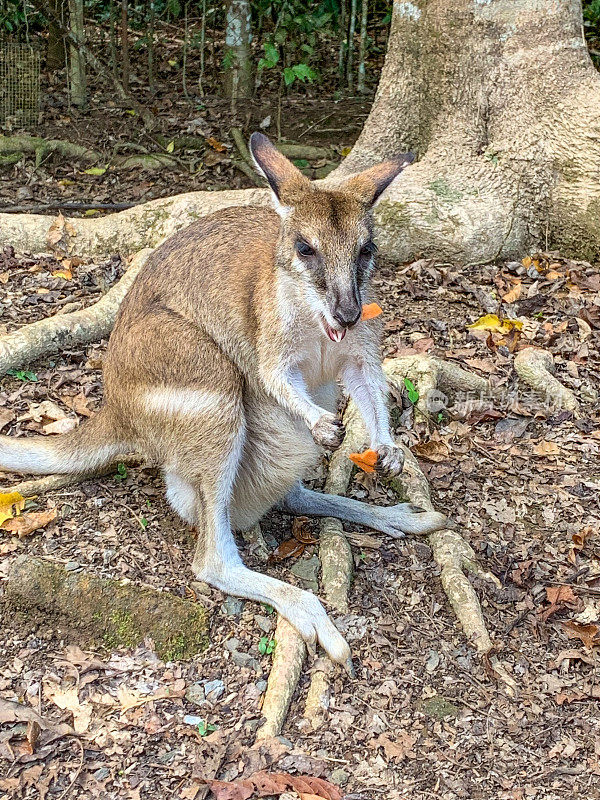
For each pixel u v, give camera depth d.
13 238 2.18
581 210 2.17
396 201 2.19
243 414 1.49
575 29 2.19
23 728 1.28
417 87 2.31
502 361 1.89
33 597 1.39
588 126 2.15
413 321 1.99
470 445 1.74
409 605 1.46
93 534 1.48
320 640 1.38
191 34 3.70
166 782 1.25
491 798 1.26
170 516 1.54
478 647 1.41
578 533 1.57
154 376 1.47
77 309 1.98
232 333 1.47
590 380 1.87
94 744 1.28
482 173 2.23
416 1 2.26
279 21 3.23
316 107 3.15
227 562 1.44
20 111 2.95
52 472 1.54
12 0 3.46
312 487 1.67
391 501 1.65
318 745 1.30
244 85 3.10
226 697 1.33
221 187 2.66
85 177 2.72
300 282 1.40
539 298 2.06
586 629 1.43
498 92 2.21
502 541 1.56
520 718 1.34
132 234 2.20
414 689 1.36
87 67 3.39
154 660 1.37
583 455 1.72
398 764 1.29
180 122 3.02
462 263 2.20
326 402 1.59
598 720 1.34
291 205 1.41
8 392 1.76
